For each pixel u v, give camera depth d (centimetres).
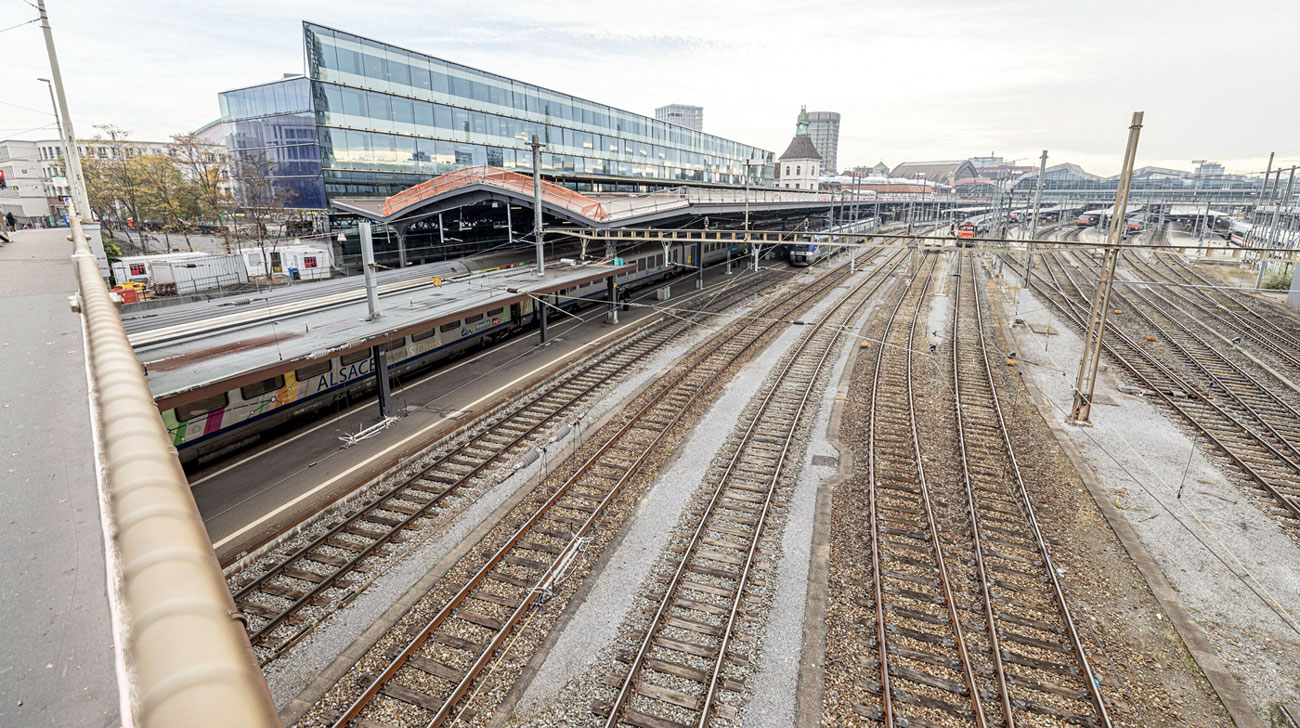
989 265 6022
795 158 11788
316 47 3447
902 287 4781
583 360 2642
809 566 1256
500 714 914
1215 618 1119
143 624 166
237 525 1328
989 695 952
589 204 3134
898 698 941
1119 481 1616
